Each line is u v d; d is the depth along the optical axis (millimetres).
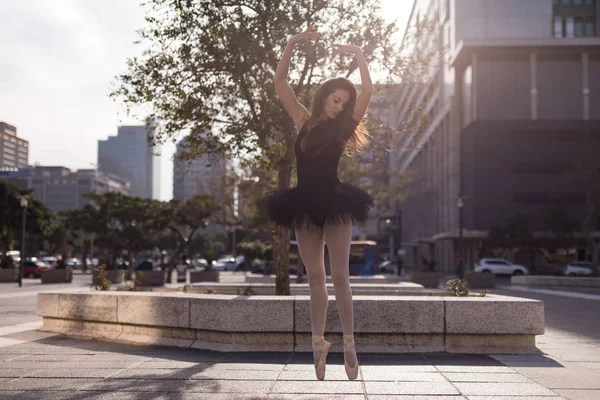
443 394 4613
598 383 5305
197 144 11477
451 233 57531
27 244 76875
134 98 11320
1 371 5730
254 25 11094
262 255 56188
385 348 7465
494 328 7473
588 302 19281
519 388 4906
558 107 55562
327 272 24844
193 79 11359
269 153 11070
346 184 3211
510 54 56031
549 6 56438
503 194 55656
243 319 7484
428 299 7574
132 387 4852
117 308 8727
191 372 5676
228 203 30734
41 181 180625
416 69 12641
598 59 55562
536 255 56906
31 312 14703
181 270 64188
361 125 3434
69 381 5145
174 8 11477
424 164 77938
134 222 49000
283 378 5328
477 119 55875
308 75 12164
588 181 54094
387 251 102938
